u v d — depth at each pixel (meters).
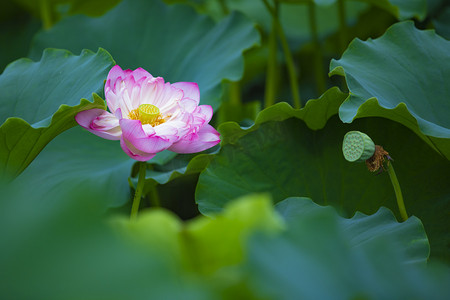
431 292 2.39
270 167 3.05
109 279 1.75
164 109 2.90
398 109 2.93
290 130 3.07
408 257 2.84
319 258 2.36
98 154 3.22
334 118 3.08
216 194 3.02
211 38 3.39
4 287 1.71
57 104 2.98
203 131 2.92
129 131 2.84
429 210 3.02
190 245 2.58
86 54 3.03
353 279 2.35
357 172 3.06
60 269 1.75
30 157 2.94
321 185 3.06
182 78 3.36
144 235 2.57
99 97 2.86
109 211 3.18
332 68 3.01
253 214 2.57
